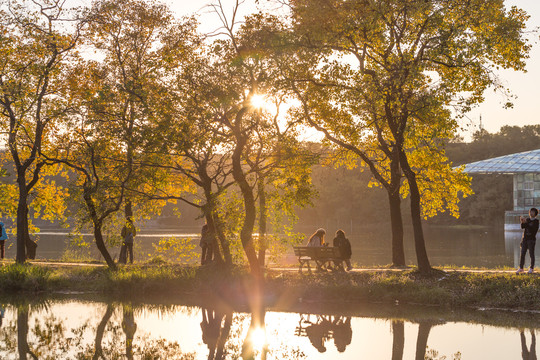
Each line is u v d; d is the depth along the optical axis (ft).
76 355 42.09
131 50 81.25
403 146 69.21
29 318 55.88
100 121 70.44
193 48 74.33
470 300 61.05
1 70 79.46
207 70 65.77
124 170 72.49
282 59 63.41
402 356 41.93
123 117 70.74
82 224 76.28
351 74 65.16
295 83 70.13
